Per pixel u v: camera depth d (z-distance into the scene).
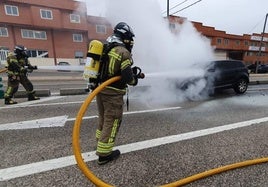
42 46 31.31
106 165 2.79
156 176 2.56
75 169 2.69
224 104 6.44
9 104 6.14
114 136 2.81
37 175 2.55
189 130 4.07
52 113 5.19
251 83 12.48
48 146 3.33
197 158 2.99
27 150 3.19
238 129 4.16
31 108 5.68
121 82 2.67
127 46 2.77
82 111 2.41
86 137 3.69
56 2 30.28
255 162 2.84
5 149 3.22
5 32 28.84
